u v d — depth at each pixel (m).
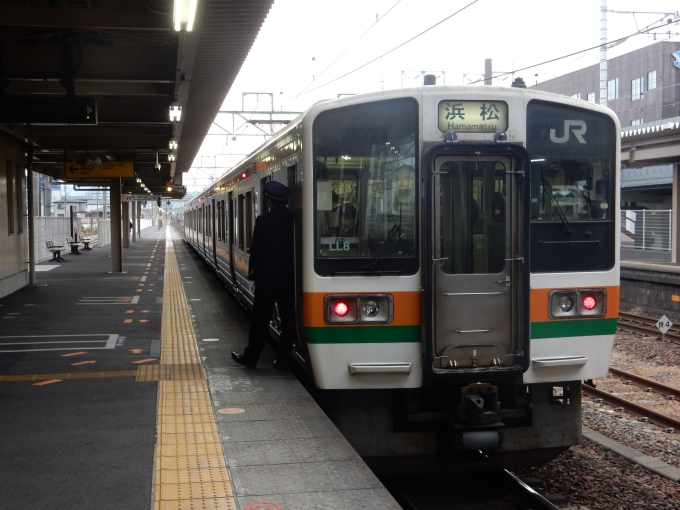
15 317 11.68
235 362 7.66
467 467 5.84
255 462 4.61
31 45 9.28
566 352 5.71
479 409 5.27
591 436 7.66
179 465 4.55
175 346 8.80
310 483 4.26
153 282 17.92
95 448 4.91
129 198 36.19
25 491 4.16
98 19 7.81
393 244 5.53
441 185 5.45
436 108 5.46
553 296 5.66
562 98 5.68
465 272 5.49
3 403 6.12
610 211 5.80
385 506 3.94
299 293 5.90
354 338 5.49
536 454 5.90
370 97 5.52
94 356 8.24
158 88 10.87
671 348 13.01
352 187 5.55
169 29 7.88
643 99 44.72
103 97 11.73
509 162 5.48
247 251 10.58
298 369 7.94
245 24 8.22
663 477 6.55
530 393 5.79
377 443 5.71
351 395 5.70
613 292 5.82
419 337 5.52
